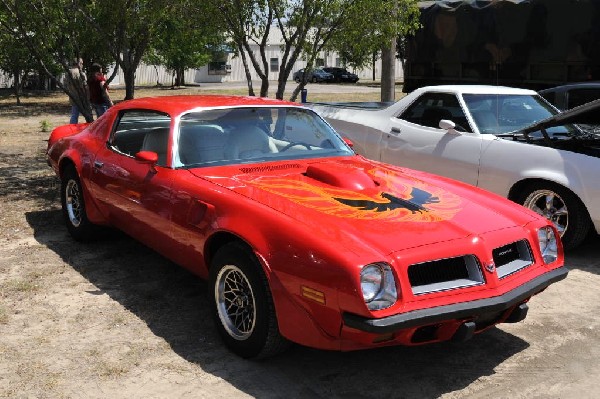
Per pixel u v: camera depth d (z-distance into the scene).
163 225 4.36
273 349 3.57
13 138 13.65
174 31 10.12
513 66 10.67
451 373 3.63
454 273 3.33
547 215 5.94
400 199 3.90
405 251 3.22
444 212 3.75
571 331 4.21
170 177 4.36
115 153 5.18
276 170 4.42
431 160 6.82
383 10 8.57
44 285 4.84
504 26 10.59
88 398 3.29
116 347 3.87
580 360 3.80
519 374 3.62
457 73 11.85
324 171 4.23
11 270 5.16
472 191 4.29
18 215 6.85
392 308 3.09
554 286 5.07
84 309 4.42
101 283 4.92
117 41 10.13
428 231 3.44
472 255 3.36
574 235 5.70
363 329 3.02
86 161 5.46
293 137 4.95
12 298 4.59
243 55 9.34
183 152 4.49
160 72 51.16
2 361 3.66
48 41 9.22
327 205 3.69
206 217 3.90
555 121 5.90
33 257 5.49
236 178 4.19
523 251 3.71
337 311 3.11
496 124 6.74
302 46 9.02
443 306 3.17
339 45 9.30
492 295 3.32
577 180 5.54
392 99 12.64
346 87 40.38
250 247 3.56
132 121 5.17
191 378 3.51
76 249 5.73
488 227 3.62
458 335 3.32
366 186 4.09
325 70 48.75
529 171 5.88
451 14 11.61
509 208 4.00
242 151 4.64
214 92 34.84
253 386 3.44
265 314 3.47
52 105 24.56
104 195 5.20
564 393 3.41
